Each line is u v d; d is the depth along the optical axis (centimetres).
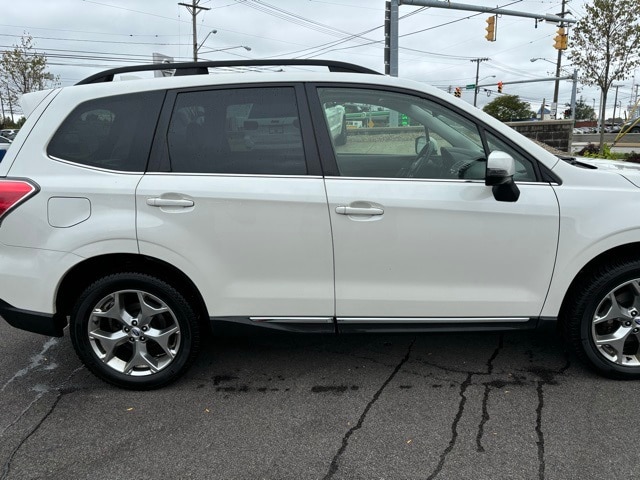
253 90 290
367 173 291
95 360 306
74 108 291
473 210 279
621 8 1558
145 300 301
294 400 299
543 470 235
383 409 287
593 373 316
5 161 291
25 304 291
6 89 3466
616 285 289
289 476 237
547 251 283
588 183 285
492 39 1755
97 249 283
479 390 303
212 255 286
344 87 291
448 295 290
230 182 282
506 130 288
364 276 288
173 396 306
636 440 254
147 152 288
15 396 309
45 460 251
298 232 282
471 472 235
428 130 297
